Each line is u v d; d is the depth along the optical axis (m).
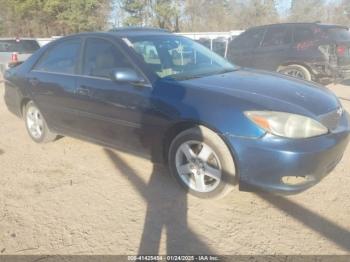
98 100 4.05
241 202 3.43
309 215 3.20
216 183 3.35
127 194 3.66
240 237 2.93
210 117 3.21
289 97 3.32
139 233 3.03
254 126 3.05
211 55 4.62
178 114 3.39
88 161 4.53
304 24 8.38
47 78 4.72
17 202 3.58
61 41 4.76
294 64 8.43
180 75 3.83
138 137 3.83
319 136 3.09
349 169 4.06
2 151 5.02
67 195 3.69
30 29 41.53
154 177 4.01
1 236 3.04
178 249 2.82
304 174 3.04
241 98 3.22
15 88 5.34
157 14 40.22
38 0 39.59
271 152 3.00
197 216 3.24
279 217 3.18
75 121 4.50
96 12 41.00
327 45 7.94
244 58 9.37
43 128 5.11
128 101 3.76
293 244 2.83
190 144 3.46
